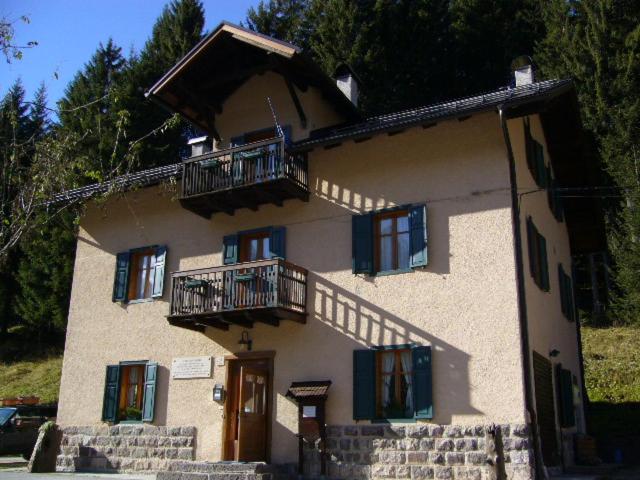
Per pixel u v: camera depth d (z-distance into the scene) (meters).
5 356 31.41
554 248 16.38
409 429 12.27
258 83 16.78
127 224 17.28
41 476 14.25
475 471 11.50
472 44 30.86
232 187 14.48
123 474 14.84
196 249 16.03
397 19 29.45
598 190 19.06
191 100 16.56
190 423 14.81
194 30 34.44
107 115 27.91
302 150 14.30
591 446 15.39
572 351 17.16
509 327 11.91
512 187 12.55
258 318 13.79
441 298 12.70
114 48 33.22
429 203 13.30
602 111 26.12
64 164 11.06
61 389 16.78
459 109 12.78
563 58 28.08
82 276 17.56
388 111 28.45
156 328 15.96
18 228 10.67
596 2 28.39
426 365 12.42
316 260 14.31
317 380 13.52
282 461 13.53
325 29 29.58
